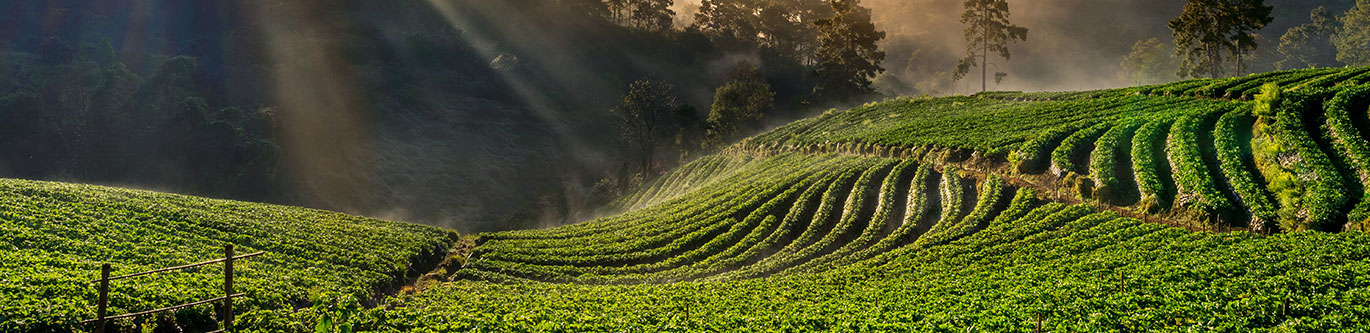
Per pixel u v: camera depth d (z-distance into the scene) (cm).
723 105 11988
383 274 4625
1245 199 4266
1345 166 4484
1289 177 4344
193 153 9888
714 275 4794
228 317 2789
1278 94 5731
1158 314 2662
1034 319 2738
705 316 3388
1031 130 6769
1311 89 6025
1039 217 4747
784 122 13462
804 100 13762
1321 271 2958
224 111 10200
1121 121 6338
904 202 5791
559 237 6256
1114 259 3591
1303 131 5016
